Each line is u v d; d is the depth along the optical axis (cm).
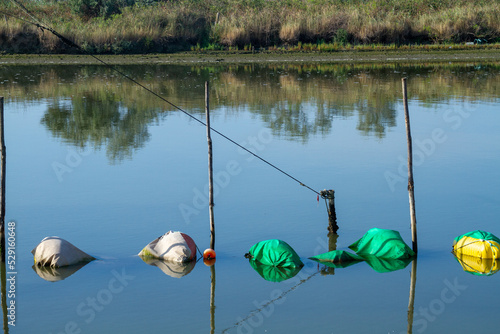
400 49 3778
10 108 2341
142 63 3453
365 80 2959
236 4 4084
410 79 2973
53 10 3972
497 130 1992
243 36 3766
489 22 3916
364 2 4288
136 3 4072
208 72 3203
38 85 2844
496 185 1496
